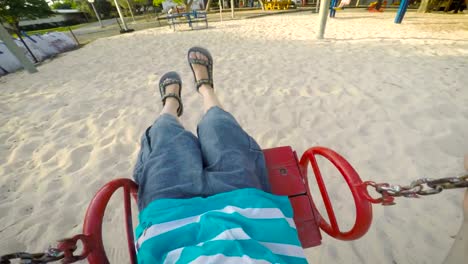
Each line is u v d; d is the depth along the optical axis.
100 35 9.75
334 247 1.11
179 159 0.71
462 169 1.47
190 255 0.47
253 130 1.94
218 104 1.20
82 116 2.44
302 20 8.18
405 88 2.45
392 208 1.27
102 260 0.53
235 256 0.45
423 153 1.61
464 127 1.80
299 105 2.26
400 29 5.51
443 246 1.09
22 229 1.30
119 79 3.43
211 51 4.48
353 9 11.38
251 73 3.14
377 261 1.05
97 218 0.56
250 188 0.65
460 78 2.61
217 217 0.54
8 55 5.21
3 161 1.85
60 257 0.43
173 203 0.60
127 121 2.24
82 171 1.67
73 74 3.99
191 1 15.71
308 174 1.49
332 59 3.50
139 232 0.60
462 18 6.86
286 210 0.68
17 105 2.93
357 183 0.60
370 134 1.82
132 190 0.78
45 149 1.96
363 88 2.51
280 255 0.52
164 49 5.09
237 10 16.52
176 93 1.48
